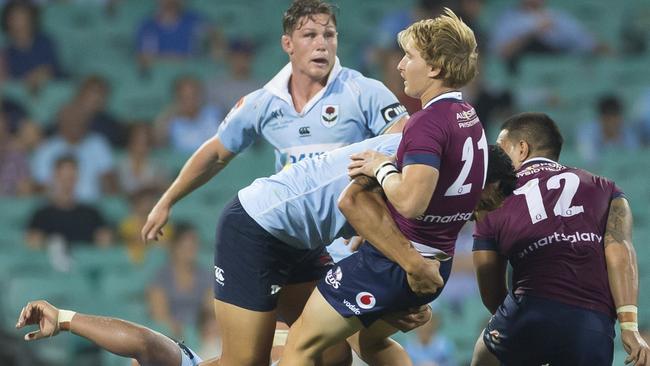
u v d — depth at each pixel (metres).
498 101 43.97
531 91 48.12
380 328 19.42
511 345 19.61
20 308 36.41
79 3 50.34
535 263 19.44
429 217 17.58
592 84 49.00
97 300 36.84
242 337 19.16
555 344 19.20
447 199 17.50
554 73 49.03
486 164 17.89
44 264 38.06
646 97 48.50
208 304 34.56
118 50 49.25
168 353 20.11
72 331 19.89
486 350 20.23
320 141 21.30
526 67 49.00
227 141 22.05
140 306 36.34
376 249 18.03
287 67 21.64
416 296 18.02
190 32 48.62
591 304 19.23
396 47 43.03
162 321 35.34
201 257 37.28
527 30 50.09
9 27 46.38
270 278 19.08
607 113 46.25
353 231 18.64
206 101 45.56
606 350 19.31
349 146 18.73
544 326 19.17
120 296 37.25
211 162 22.33
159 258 38.59
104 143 42.25
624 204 19.84
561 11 53.22
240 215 18.91
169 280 35.78
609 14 53.50
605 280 19.39
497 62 49.31
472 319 35.75
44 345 34.19
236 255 18.97
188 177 22.41
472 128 17.59
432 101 17.56
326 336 18.39
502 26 50.50
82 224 38.94
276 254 19.02
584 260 19.30
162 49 48.31
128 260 38.34
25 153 42.06
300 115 21.30
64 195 39.06
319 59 21.02
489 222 19.86
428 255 17.81
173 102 45.69
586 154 45.47
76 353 34.38
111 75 47.59
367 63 47.09
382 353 20.33
